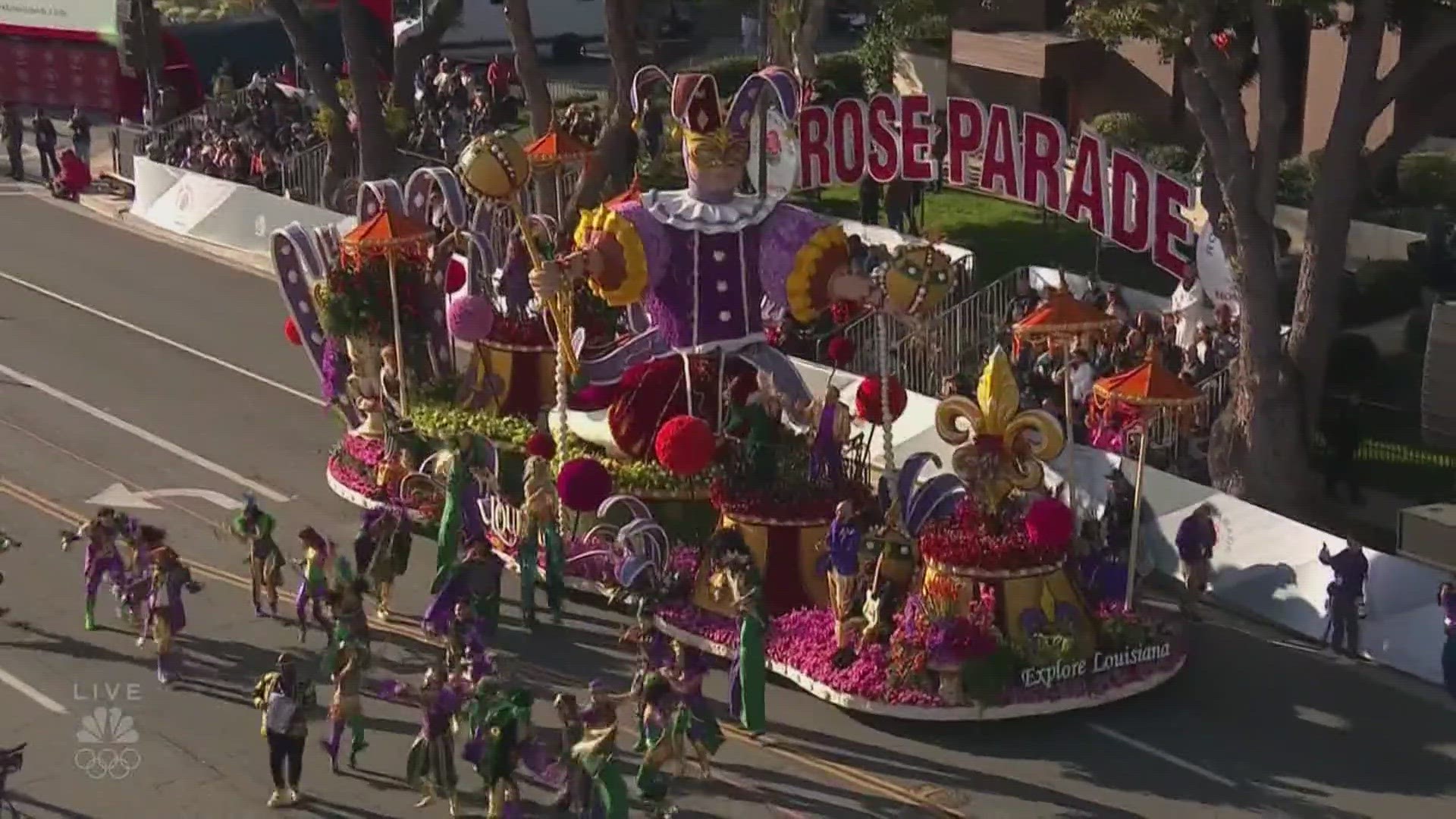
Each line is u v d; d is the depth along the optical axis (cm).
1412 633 2355
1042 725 2192
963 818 1973
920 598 2225
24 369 3472
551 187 3903
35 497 2862
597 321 2877
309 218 4216
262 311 3894
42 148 4897
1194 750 2134
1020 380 2950
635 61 4084
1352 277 3444
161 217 4553
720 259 2475
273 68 5500
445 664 2095
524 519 2500
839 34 5912
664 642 2075
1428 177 3816
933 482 2369
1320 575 2461
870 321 3234
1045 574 2216
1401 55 2895
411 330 2925
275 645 2400
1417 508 2509
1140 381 2270
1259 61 2780
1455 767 2103
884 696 2181
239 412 3275
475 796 2025
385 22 5191
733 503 2388
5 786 1970
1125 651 2256
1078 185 3309
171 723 2183
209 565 2641
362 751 2117
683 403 2545
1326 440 2925
